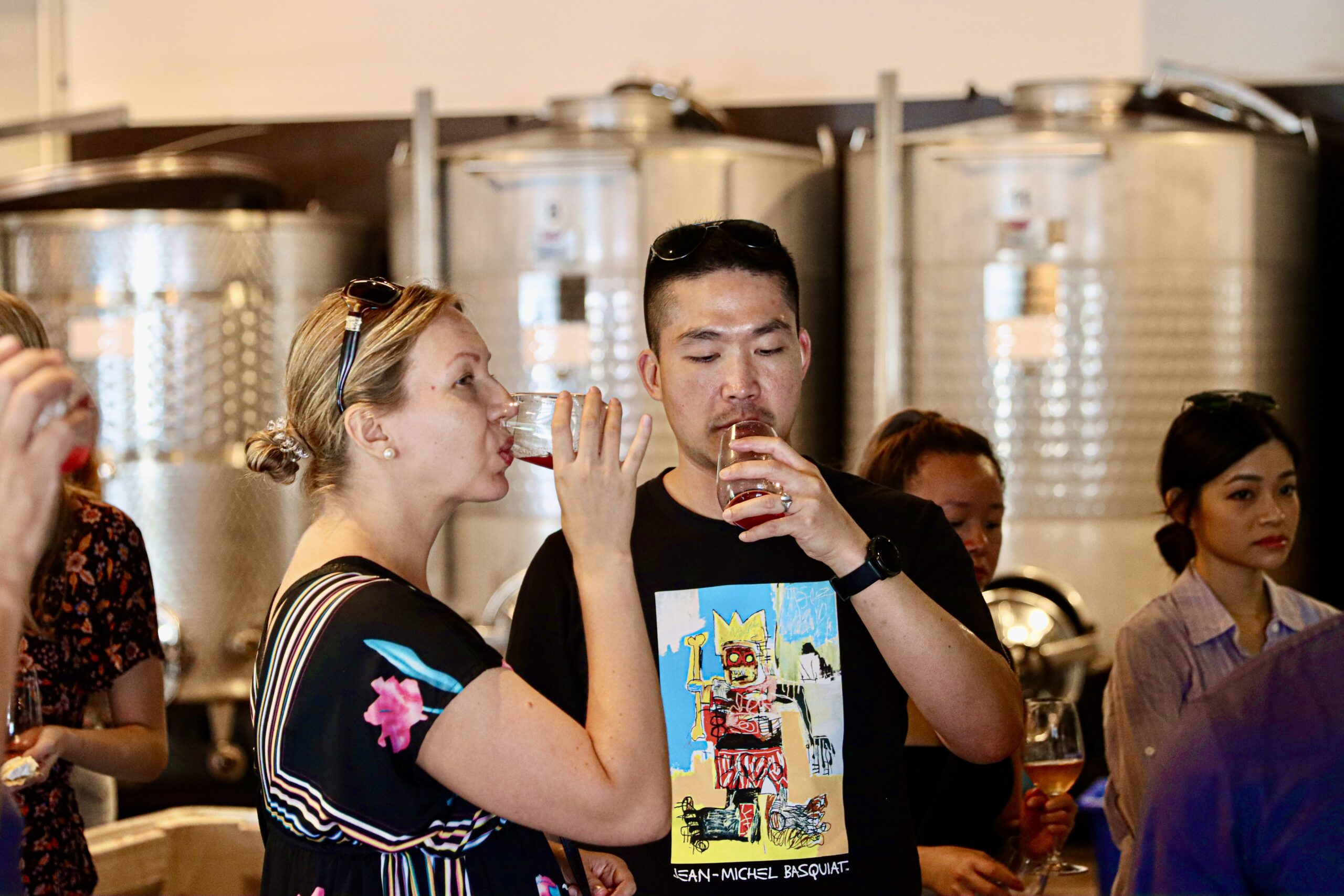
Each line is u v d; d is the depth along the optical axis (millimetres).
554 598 1654
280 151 4852
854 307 4090
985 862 1761
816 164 4109
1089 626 3756
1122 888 1993
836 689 1585
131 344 4008
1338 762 1064
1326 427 4414
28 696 1774
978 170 3746
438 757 1214
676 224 3859
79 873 1945
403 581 1316
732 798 1552
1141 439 3746
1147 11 4461
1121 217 3705
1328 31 4379
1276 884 1077
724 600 1604
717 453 1605
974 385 3787
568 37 4738
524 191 3873
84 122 4156
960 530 2129
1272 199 3822
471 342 1390
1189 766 1109
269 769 1278
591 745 1249
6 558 969
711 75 4668
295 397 1388
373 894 1231
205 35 4891
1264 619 2215
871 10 4582
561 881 1354
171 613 4016
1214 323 3754
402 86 4812
